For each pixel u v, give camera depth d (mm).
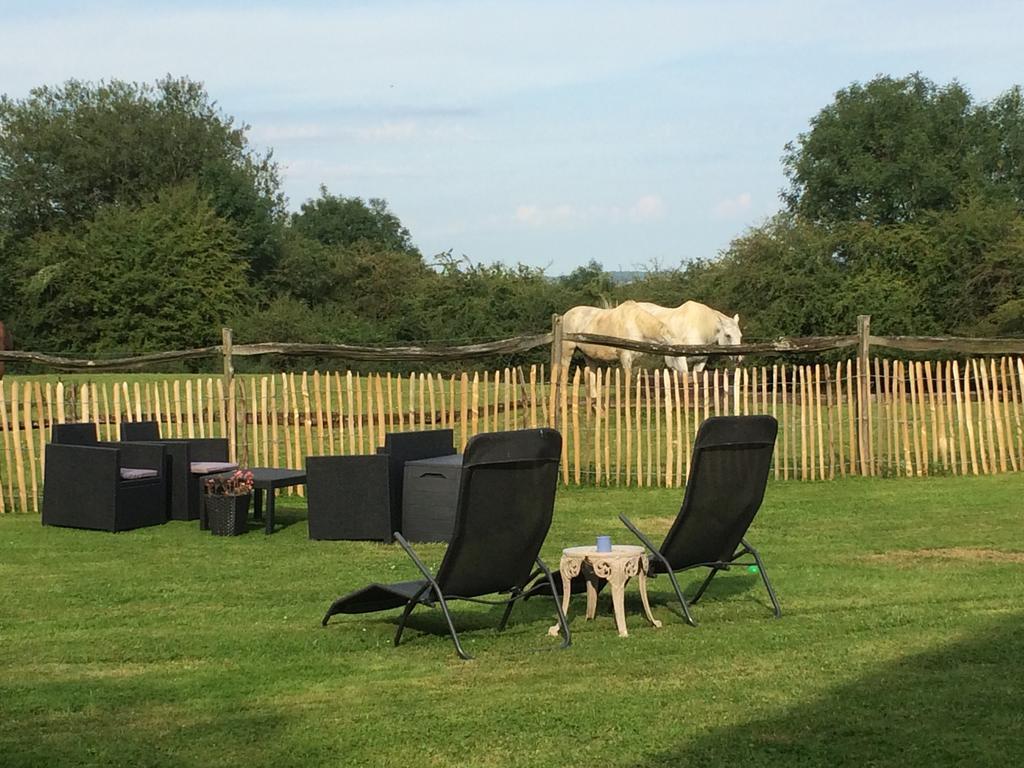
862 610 6812
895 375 13758
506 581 6199
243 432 12609
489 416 13289
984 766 4098
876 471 13758
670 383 13250
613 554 6336
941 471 13836
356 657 5879
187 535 10047
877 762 4160
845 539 9445
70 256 42656
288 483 10312
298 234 53125
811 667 5508
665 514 11125
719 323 19016
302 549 9312
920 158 45312
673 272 36312
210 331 42188
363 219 72000
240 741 4520
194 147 53906
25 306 42625
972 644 5918
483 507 5797
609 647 6008
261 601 7297
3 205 51500
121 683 5395
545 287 35844
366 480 9664
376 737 4539
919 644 5938
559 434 6043
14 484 12812
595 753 4320
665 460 14172
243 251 49000
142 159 53156
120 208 45594
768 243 31297
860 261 31203
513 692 5168
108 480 10203
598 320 19625
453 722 4707
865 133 47125
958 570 8031
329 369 30469
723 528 6652
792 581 7730
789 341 13883
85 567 8516
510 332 33562
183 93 56062
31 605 7172
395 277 49156
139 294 41531
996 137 47500
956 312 30859
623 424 16531
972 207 32906
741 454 6492
